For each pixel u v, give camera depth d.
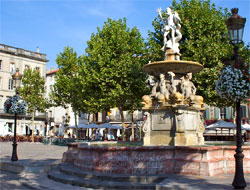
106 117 47.28
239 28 6.79
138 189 7.27
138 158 8.57
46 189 7.69
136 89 24.58
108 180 8.09
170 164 8.62
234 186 6.39
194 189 6.38
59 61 35.50
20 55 52.03
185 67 11.23
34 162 12.32
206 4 22.55
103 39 25.20
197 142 11.20
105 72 24.11
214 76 20.08
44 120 54.53
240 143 6.54
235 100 6.87
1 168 12.45
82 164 9.59
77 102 33.34
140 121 42.31
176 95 10.73
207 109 37.09
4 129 48.12
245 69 6.94
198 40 21.06
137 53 25.14
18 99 13.36
